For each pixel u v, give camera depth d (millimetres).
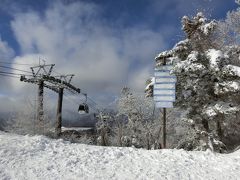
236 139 26203
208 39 24594
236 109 20750
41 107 31750
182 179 11734
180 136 34281
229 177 12133
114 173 11977
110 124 42250
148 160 13930
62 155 13500
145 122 37719
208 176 12180
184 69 21531
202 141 21469
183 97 22422
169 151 15516
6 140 14500
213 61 21125
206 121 22047
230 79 20891
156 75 18141
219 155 15438
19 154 12844
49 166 12031
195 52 21953
